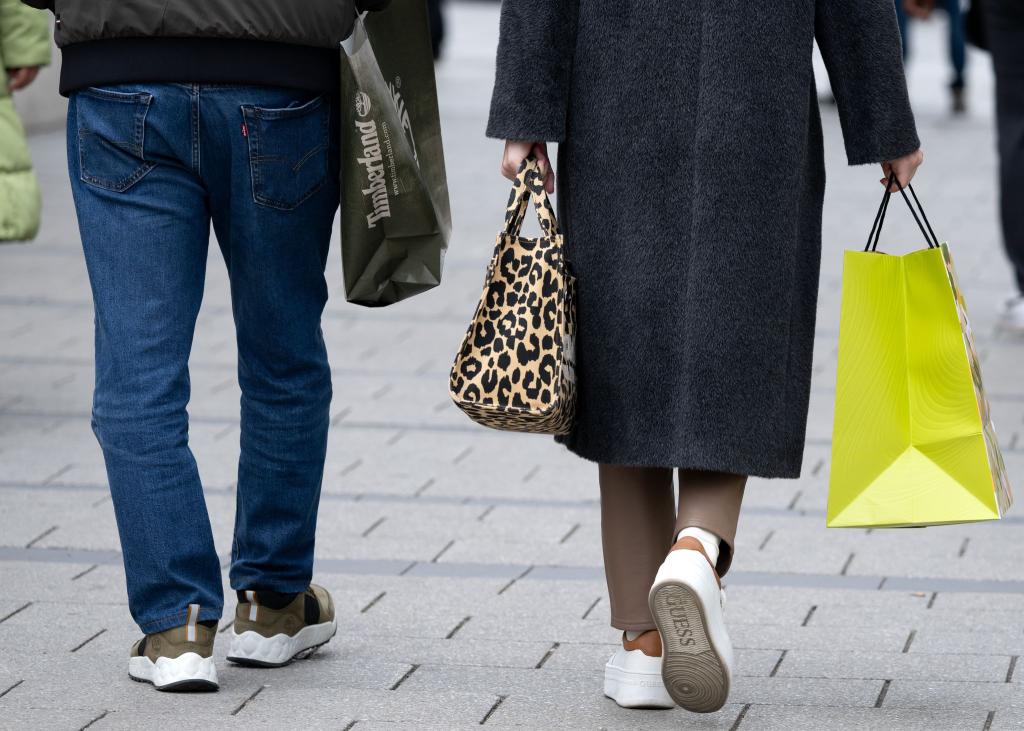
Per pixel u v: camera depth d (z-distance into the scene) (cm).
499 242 915
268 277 977
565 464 1565
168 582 954
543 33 912
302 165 959
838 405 924
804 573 1237
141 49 927
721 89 895
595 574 1233
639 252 915
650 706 948
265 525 1014
